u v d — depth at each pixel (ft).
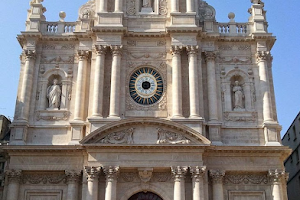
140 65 131.23
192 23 132.46
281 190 116.88
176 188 113.09
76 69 131.75
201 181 113.70
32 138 122.93
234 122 125.80
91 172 113.60
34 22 134.21
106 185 113.29
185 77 129.39
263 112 126.00
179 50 129.80
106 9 135.74
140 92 129.18
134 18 135.64
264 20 136.46
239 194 117.70
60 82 131.13
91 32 131.85
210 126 123.03
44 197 117.08
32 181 118.21
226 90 129.49
